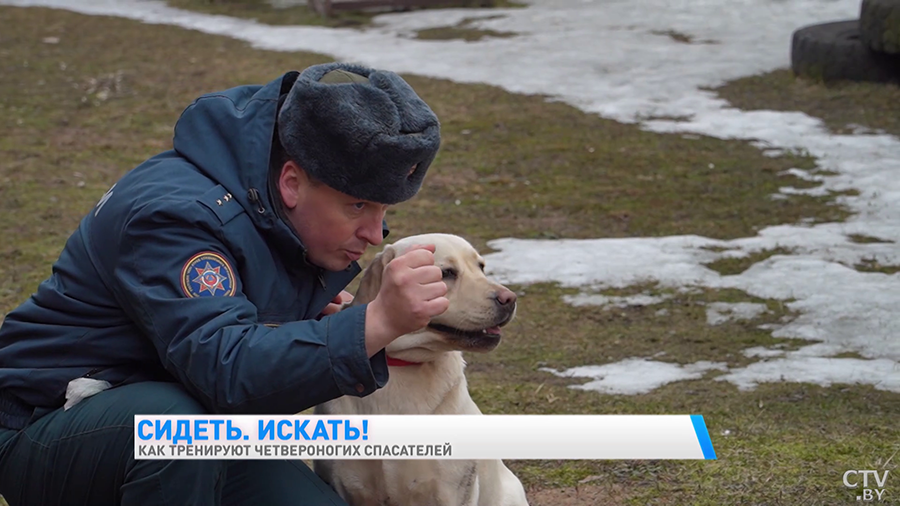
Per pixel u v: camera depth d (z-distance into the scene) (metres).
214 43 13.68
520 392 4.78
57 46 13.52
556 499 3.59
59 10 16.14
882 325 5.69
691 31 13.93
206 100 2.58
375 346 2.27
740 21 14.40
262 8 16.30
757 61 12.20
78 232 2.57
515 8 15.91
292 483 2.60
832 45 10.92
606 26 14.39
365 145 2.37
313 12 15.66
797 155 9.12
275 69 12.09
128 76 11.92
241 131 2.50
